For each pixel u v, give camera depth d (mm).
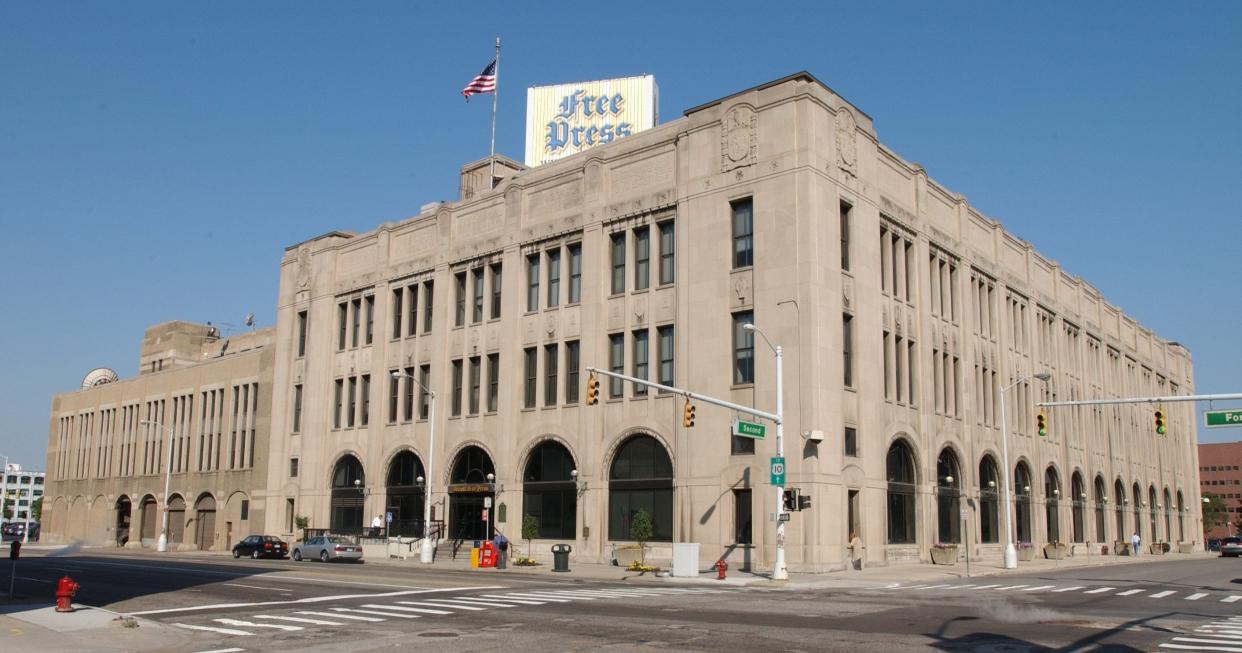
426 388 54719
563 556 39938
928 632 17891
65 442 96312
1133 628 18531
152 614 21922
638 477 45312
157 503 79750
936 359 50781
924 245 50438
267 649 16188
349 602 24328
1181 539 92125
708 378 42969
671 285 45375
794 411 40031
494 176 61031
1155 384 89875
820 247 41312
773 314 41344
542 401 49562
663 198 46219
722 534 41250
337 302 63031
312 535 58188
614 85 61188
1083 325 72438
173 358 91625
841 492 40594
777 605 23703
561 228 50188
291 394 64938
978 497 52688
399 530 55906
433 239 57562
